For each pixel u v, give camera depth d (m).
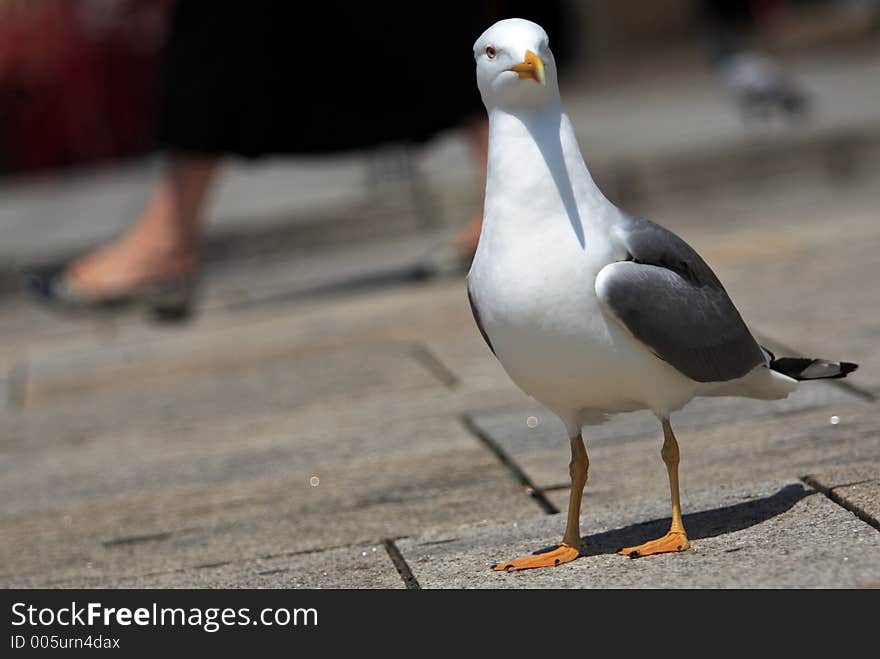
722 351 5.78
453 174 20.73
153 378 11.90
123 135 33.09
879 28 36.66
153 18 32.72
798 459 7.25
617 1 37.84
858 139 19.67
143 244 13.84
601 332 5.59
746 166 19.56
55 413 10.99
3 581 7.01
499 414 9.23
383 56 13.19
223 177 27.08
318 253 18.78
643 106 30.28
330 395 10.45
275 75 13.15
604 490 7.25
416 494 7.70
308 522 7.43
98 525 7.87
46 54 32.53
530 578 5.83
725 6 39.12
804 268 12.90
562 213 5.64
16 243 19.64
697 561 5.72
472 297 5.85
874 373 8.90
